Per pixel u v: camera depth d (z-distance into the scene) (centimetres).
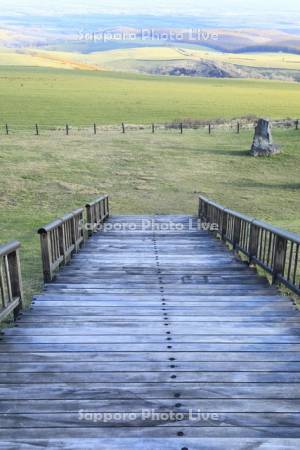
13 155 2333
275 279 618
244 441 287
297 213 1466
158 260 787
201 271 707
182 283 636
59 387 347
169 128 3356
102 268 724
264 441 287
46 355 398
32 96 5303
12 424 303
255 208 1533
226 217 972
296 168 2159
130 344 420
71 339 431
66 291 589
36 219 1319
